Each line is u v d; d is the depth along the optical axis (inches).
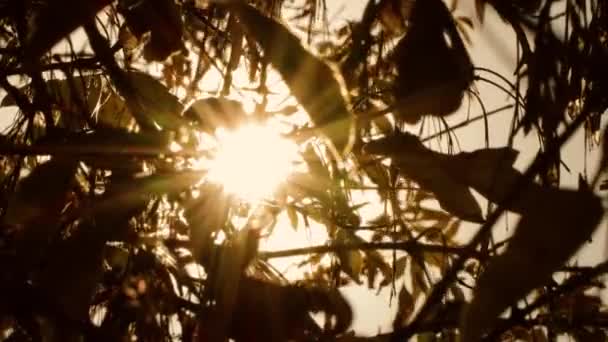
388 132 38.1
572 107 33.9
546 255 23.7
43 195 30.2
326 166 37.5
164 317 32.9
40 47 27.3
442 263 42.3
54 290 29.0
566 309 37.5
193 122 31.4
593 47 31.1
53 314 28.7
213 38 42.9
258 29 27.3
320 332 31.1
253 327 30.0
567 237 23.7
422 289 42.8
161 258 33.3
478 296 23.9
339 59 39.8
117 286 34.2
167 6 36.3
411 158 29.8
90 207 30.1
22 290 28.6
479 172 28.7
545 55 30.6
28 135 38.7
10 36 39.5
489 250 30.3
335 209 42.0
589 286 32.8
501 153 28.8
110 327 32.6
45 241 29.6
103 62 32.4
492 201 28.5
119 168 30.5
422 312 25.8
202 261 30.2
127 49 39.1
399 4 33.6
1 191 35.3
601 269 26.0
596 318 37.2
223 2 28.0
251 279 30.5
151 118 32.4
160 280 33.1
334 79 26.9
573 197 24.0
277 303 30.4
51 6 27.3
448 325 35.8
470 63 32.6
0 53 36.8
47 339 29.4
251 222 30.7
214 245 30.3
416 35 32.6
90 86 41.2
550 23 30.7
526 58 31.0
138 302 32.9
